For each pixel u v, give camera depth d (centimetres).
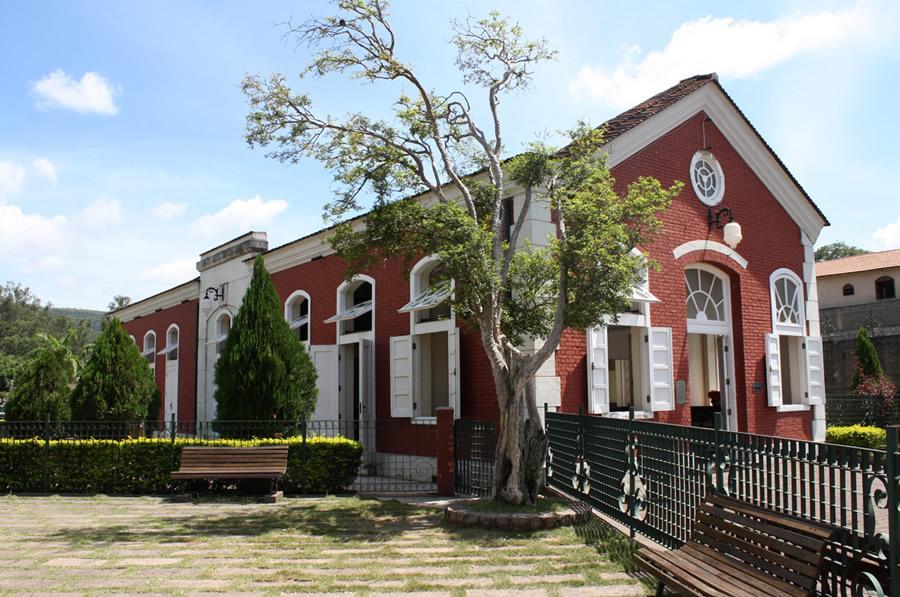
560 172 910
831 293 3042
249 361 1119
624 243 814
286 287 1758
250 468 1016
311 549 700
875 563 397
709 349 1595
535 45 940
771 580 429
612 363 1497
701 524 538
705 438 584
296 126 933
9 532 788
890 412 1816
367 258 966
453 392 1162
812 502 451
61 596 552
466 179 1005
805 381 1456
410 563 644
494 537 735
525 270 911
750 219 1416
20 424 1127
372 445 1359
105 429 1127
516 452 830
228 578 601
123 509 935
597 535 732
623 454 769
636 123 1218
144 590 566
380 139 945
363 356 1382
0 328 6481
